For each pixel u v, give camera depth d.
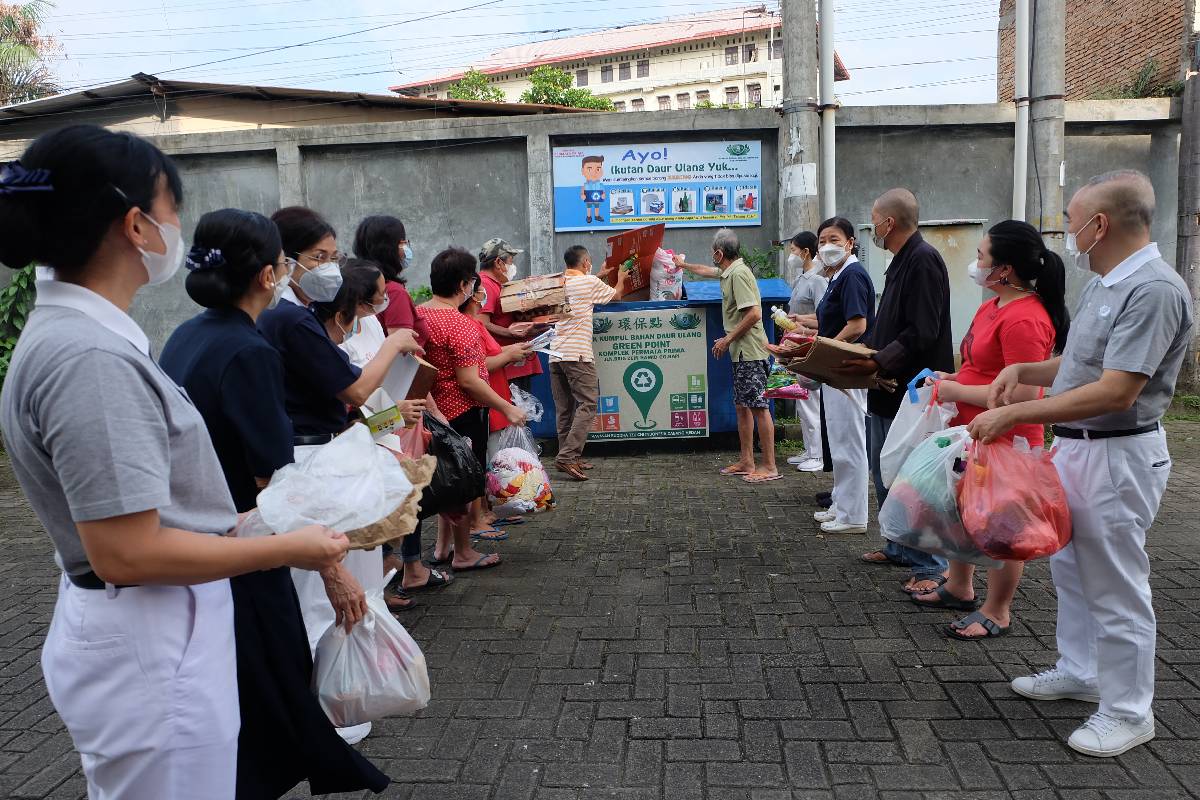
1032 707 2.97
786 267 8.22
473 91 32.09
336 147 9.10
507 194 9.04
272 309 2.75
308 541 1.50
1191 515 5.23
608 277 7.59
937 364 4.07
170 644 1.46
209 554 1.38
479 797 2.52
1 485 7.01
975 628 3.52
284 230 2.74
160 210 1.45
